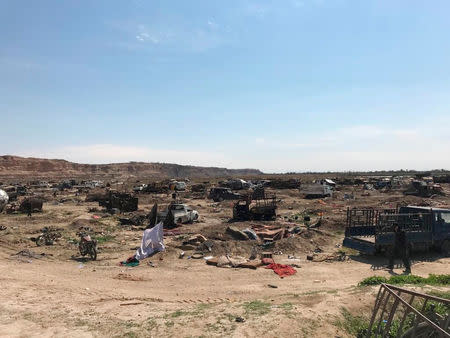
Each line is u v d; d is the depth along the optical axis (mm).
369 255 15703
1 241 17438
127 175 181375
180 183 62938
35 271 12484
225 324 7234
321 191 46031
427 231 15562
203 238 17891
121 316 7941
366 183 65750
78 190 59812
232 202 41188
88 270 13211
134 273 12844
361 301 8523
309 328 7227
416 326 6082
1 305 8547
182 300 9742
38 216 28422
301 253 16188
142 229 23375
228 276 12484
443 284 10117
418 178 68312
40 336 6918
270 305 8391
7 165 160625
